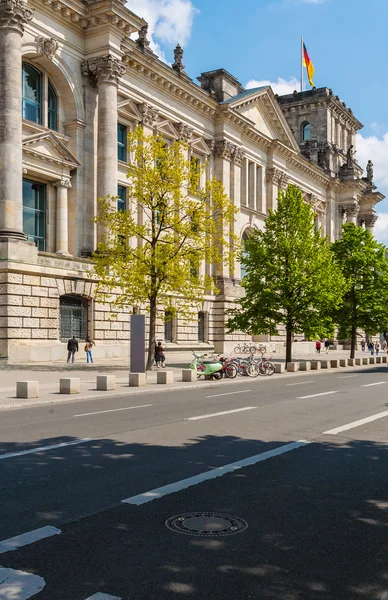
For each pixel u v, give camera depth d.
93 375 30.00
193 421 14.49
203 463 9.77
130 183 47.16
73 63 41.75
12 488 8.10
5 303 33.97
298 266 42.06
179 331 52.09
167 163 35.06
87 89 42.66
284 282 42.00
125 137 47.81
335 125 90.12
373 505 7.59
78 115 42.09
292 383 28.48
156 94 50.81
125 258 34.88
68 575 5.27
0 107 34.69
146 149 35.69
